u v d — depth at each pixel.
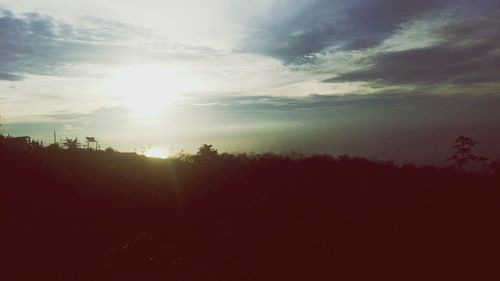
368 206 14.48
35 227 11.94
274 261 9.19
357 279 7.73
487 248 9.71
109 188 15.74
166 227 12.70
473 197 15.90
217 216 13.73
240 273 8.50
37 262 9.73
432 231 11.42
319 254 9.57
